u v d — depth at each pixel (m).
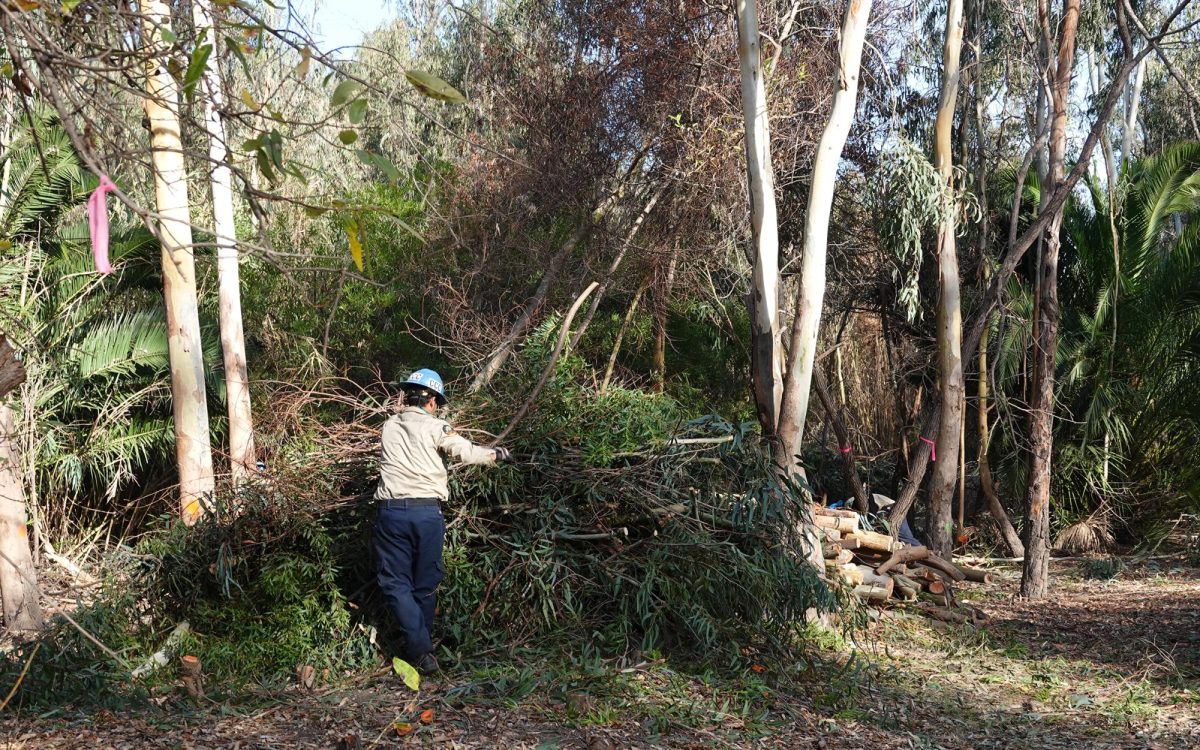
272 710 5.33
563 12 13.15
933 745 5.54
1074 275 15.84
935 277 14.30
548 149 12.39
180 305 8.73
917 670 7.55
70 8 2.47
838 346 15.79
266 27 2.67
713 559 6.50
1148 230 15.09
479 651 6.32
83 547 11.13
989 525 15.90
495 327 11.91
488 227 12.43
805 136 12.33
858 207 14.11
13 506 7.79
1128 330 15.20
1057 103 11.11
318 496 6.49
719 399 16.50
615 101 12.58
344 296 13.20
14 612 7.73
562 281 13.12
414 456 6.06
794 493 7.11
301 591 6.25
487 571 6.48
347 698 5.56
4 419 7.95
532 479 6.67
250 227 13.07
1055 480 15.36
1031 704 6.68
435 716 5.25
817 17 12.90
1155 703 6.78
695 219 12.70
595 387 7.44
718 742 5.16
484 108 12.90
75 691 5.42
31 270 10.91
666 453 6.83
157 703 5.45
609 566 6.52
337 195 12.52
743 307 15.79
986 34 15.01
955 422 11.52
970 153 15.20
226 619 6.32
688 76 12.38
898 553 10.09
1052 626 9.61
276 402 7.39
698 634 6.35
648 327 15.10
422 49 13.54
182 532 6.50
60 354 11.03
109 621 6.14
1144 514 15.16
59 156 10.23
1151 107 23.52
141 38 2.62
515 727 5.14
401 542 5.99
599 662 6.06
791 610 6.94
